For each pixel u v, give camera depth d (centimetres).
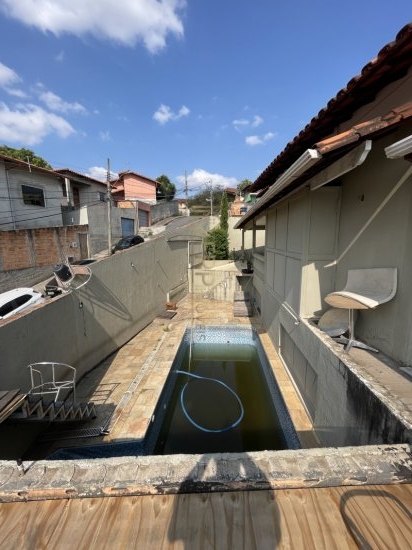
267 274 944
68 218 1802
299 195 518
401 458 173
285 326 644
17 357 533
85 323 826
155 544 132
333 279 488
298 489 158
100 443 534
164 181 4072
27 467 170
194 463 170
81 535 137
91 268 884
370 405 244
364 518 142
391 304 335
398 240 319
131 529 139
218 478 159
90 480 159
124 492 155
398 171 314
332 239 477
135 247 1186
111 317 984
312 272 489
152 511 147
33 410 416
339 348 347
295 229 556
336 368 325
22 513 149
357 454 176
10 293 852
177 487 156
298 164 304
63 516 146
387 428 215
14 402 385
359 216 402
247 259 1811
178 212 3575
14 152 2461
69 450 522
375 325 368
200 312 1455
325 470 163
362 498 153
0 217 1333
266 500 153
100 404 662
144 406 642
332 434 333
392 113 233
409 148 196
